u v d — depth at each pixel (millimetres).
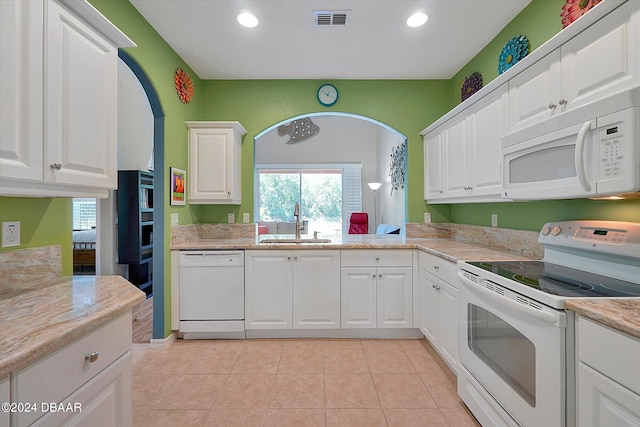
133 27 2139
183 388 1968
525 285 1271
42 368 789
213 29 2408
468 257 1985
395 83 3316
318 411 1747
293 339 2725
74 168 1202
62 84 1142
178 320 2680
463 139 2441
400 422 1658
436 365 2258
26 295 1198
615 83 1231
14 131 982
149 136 4695
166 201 2582
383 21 2320
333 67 3045
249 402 1827
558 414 1078
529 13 2131
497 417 1441
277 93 3291
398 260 2697
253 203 3299
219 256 2676
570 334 1071
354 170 7699
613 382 911
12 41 974
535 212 2072
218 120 3273
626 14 1185
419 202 3330
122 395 1123
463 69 3033
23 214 1364
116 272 4281
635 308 990
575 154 1234
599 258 1471
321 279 2686
